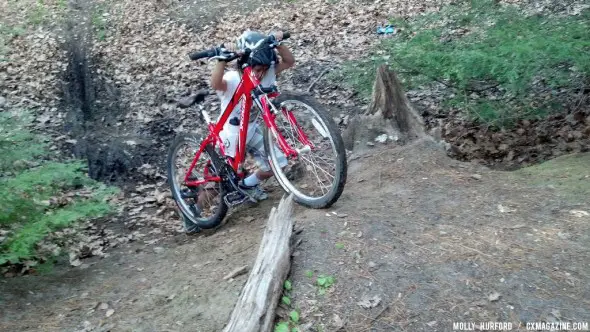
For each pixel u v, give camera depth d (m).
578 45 5.15
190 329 3.45
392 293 3.21
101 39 10.82
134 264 4.84
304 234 3.83
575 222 3.63
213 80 4.48
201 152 5.09
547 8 8.46
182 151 5.58
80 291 4.38
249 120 4.72
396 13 10.35
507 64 5.13
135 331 3.58
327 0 11.34
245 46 4.35
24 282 4.59
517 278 3.19
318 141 5.38
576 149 5.76
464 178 4.58
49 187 4.99
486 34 5.92
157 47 10.42
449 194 4.29
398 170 4.89
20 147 4.85
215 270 4.15
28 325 3.86
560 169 4.46
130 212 6.13
